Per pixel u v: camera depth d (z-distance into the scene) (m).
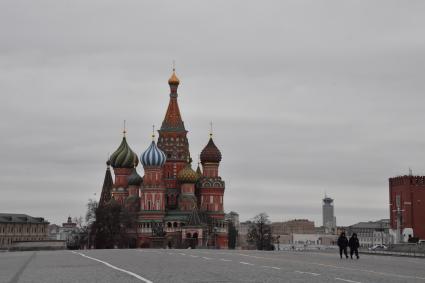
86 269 47.56
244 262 59.31
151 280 36.25
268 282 35.25
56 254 83.69
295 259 68.75
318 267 51.84
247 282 35.19
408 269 50.62
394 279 38.53
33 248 166.62
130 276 39.56
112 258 68.19
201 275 40.69
